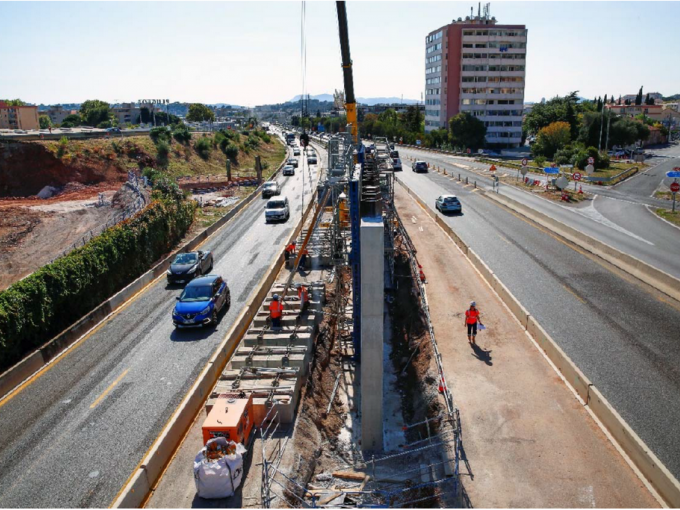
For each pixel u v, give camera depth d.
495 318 20.98
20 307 19.77
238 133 110.94
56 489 12.38
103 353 19.69
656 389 15.48
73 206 52.53
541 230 36.22
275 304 20.66
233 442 12.78
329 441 15.96
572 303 22.38
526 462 12.54
